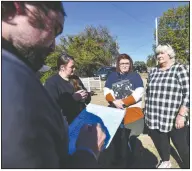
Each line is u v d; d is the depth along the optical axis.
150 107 3.02
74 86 2.91
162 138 2.99
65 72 2.89
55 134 0.68
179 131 2.88
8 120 0.57
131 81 3.29
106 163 3.27
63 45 20.02
